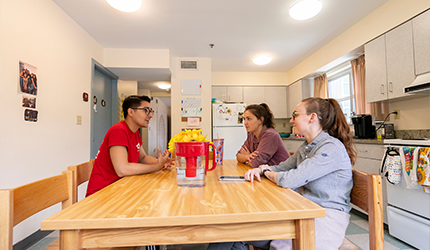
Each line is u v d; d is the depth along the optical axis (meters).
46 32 2.13
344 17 2.64
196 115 3.99
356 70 3.13
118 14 2.53
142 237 0.56
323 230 0.86
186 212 0.57
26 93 1.87
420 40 1.98
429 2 1.92
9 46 1.71
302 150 1.11
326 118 1.07
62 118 2.38
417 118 2.35
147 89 6.14
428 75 1.90
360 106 3.06
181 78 3.99
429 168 1.58
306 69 4.04
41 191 0.81
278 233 0.61
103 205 0.63
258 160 1.40
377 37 2.47
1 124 1.64
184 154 0.86
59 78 2.33
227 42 3.33
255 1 2.30
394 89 2.25
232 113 4.12
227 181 0.96
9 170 1.69
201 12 2.50
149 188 0.84
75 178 1.06
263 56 3.76
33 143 1.94
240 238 0.59
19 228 1.80
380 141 2.13
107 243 0.56
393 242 1.89
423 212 1.69
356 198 0.90
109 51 3.51
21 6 1.83
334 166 0.91
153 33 3.01
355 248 0.97
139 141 1.56
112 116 4.05
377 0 2.31
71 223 0.53
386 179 2.05
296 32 3.01
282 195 0.73
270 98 4.82
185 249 1.75
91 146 3.01
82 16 2.55
